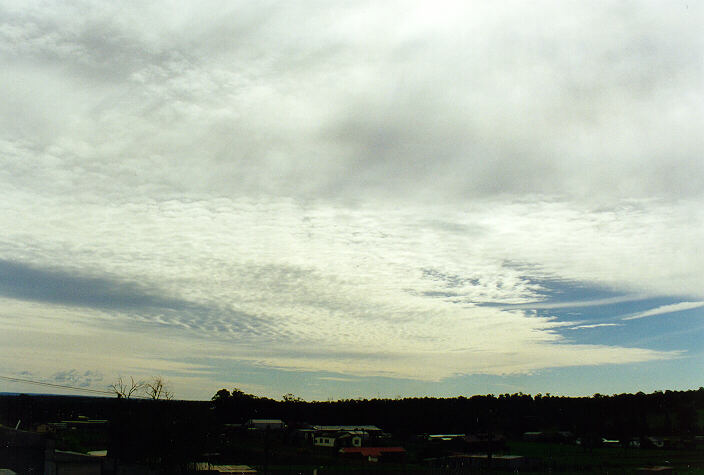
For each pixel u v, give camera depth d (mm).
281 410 121000
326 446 84625
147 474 41938
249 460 61031
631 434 100125
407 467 58312
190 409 49000
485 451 78750
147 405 48812
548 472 54094
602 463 63438
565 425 116938
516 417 121125
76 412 78938
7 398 62656
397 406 124938
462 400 128625
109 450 48031
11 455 39156
